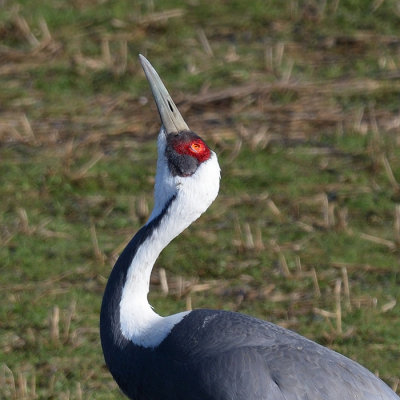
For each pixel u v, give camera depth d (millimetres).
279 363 8477
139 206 14469
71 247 13711
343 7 19297
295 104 16844
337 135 16062
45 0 19688
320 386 8391
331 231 14008
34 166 15406
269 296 12695
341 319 12211
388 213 14375
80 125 16438
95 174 15211
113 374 9227
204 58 18062
